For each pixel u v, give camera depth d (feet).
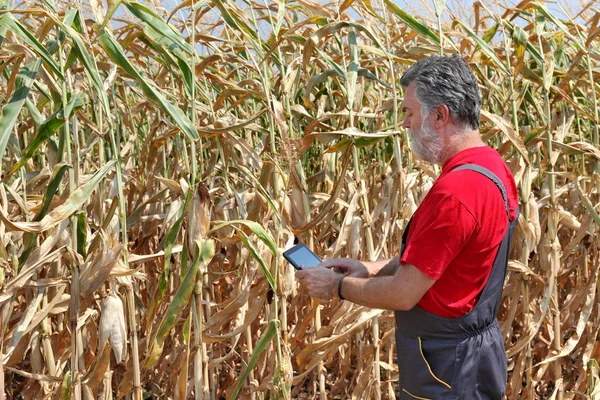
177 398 7.79
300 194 9.09
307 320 9.40
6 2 6.20
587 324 11.68
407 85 6.24
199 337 7.65
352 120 8.67
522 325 12.62
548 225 10.37
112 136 7.02
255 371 10.24
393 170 10.89
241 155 9.86
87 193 6.59
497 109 12.71
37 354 8.69
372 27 10.62
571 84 11.52
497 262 6.20
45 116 10.91
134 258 7.48
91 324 8.76
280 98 9.34
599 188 10.49
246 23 8.55
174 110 6.88
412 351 6.41
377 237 10.70
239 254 9.40
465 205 5.71
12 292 6.64
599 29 9.97
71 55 6.85
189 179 8.77
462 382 6.25
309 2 9.50
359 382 9.72
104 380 8.57
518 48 9.64
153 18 7.09
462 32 11.62
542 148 11.96
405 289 5.93
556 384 10.91
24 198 7.80
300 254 7.32
